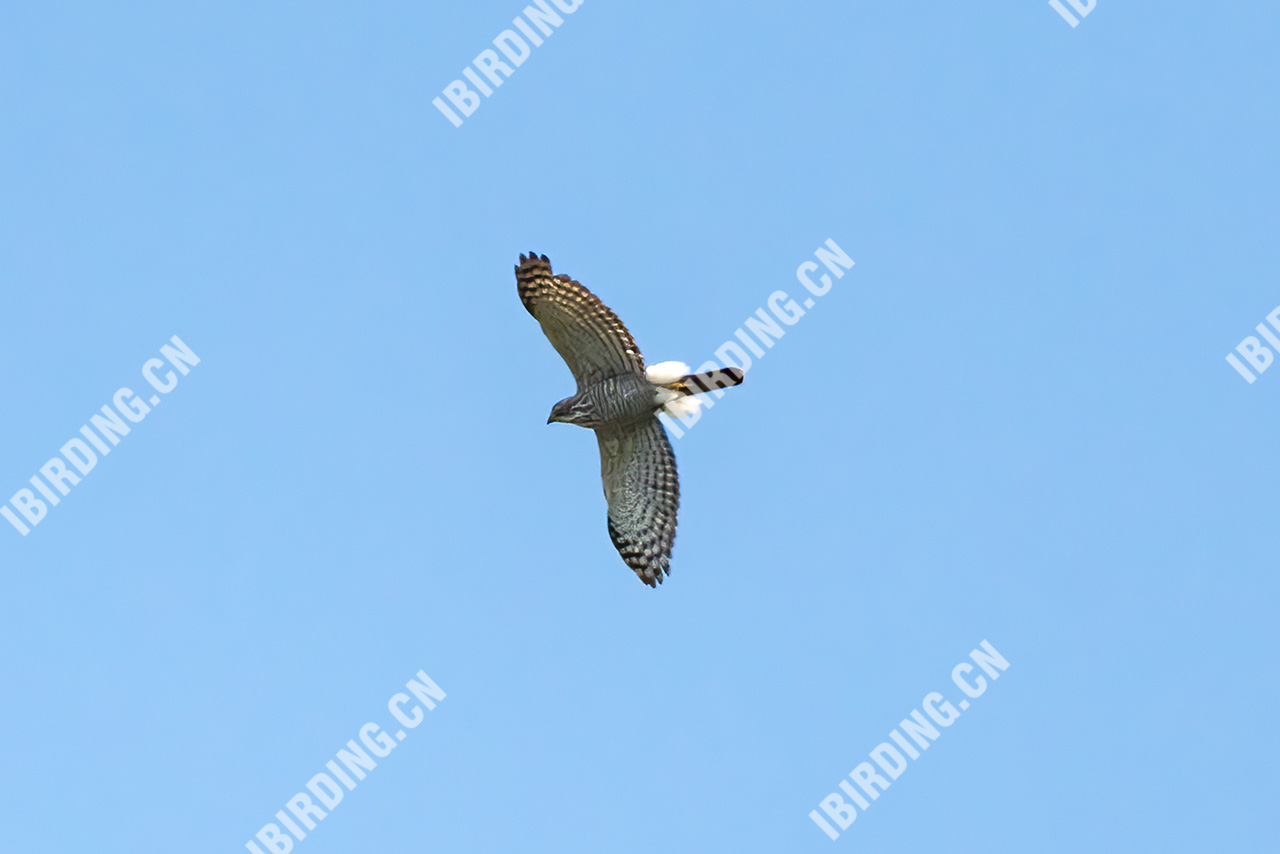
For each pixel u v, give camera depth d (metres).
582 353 16.88
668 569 17.66
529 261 16.41
